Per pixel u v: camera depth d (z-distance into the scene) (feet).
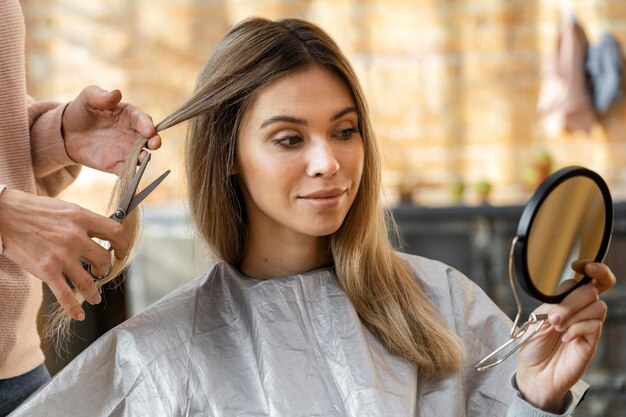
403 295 4.46
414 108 10.68
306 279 4.36
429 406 4.18
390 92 10.69
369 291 4.40
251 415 4.05
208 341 4.27
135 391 4.15
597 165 10.38
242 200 4.47
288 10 10.71
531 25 10.40
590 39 10.25
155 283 9.55
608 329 9.02
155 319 4.28
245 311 4.34
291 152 4.04
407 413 4.02
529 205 3.31
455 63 10.57
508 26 10.44
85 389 4.13
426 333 4.33
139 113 4.46
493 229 9.18
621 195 10.08
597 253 3.60
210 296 4.42
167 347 4.21
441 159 10.69
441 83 10.61
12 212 3.93
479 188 10.08
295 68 4.03
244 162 4.18
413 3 10.56
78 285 3.97
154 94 10.79
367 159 4.34
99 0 10.72
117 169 4.60
